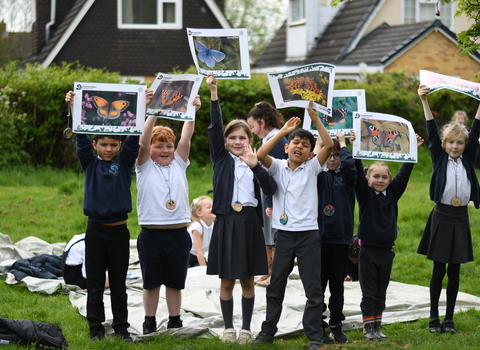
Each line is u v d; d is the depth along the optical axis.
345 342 4.84
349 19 19.59
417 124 14.25
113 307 4.76
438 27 17.47
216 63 4.86
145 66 19.27
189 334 4.89
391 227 4.89
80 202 10.27
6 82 12.34
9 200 10.26
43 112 12.30
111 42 19.00
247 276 4.64
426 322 5.35
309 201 4.64
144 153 4.86
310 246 4.60
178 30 19.42
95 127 4.64
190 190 11.06
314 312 4.55
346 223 4.80
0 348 4.32
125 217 4.71
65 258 6.23
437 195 5.04
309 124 5.12
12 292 6.03
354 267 6.66
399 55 17.19
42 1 20.98
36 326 4.51
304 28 20.17
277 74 4.80
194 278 6.36
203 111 12.69
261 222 4.79
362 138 4.95
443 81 5.10
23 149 12.44
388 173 4.88
